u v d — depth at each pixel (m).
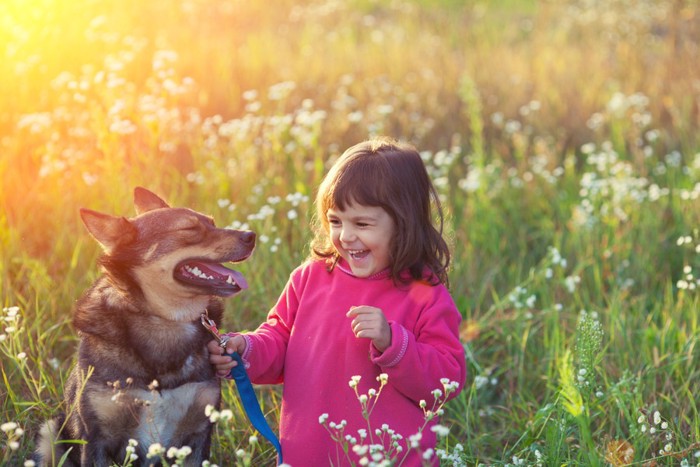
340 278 3.64
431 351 3.39
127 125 5.80
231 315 5.10
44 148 6.74
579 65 11.47
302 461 3.41
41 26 8.38
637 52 11.86
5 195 5.97
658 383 4.82
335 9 14.12
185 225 3.63
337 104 8.59
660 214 7.01
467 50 12.07
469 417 4.66
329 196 3.50
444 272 3.65
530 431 4.13
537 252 6.84
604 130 9.42
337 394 3.47
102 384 3.54
